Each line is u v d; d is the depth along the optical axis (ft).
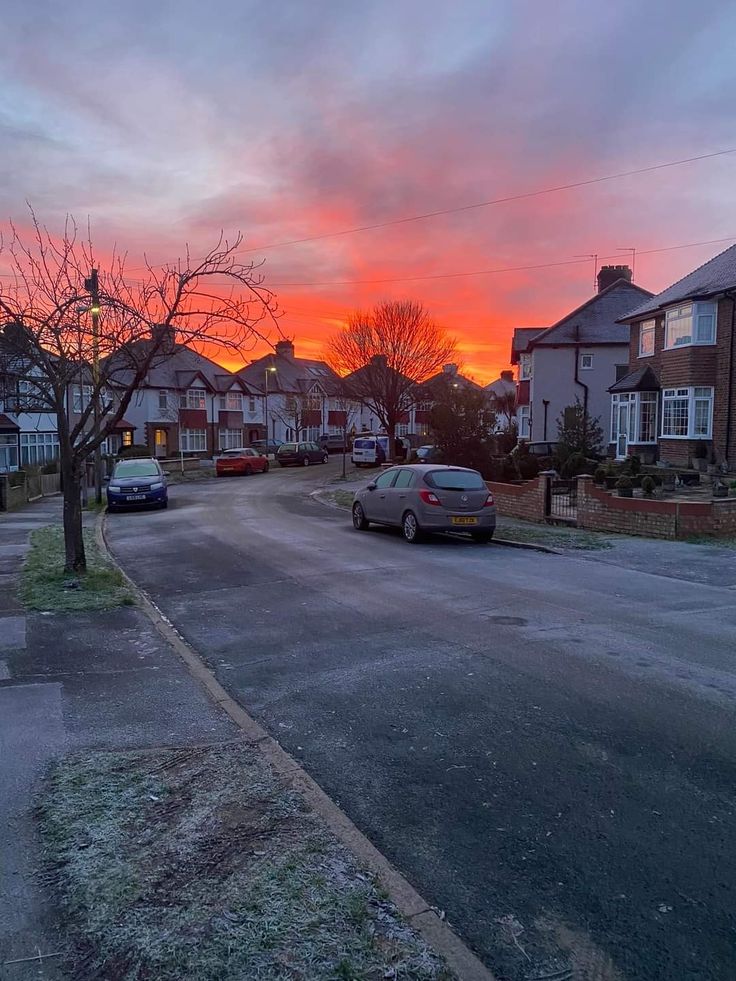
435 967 8.75
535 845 11.80
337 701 18.51
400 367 142.10
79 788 13.17
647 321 102.17
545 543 45.73
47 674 20.16
